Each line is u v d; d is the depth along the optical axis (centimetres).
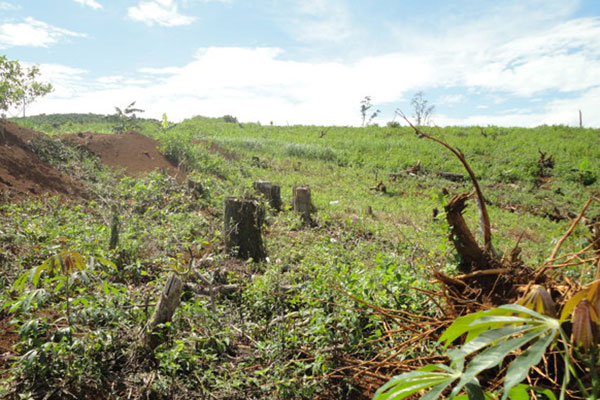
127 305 382
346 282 408
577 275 311
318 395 304
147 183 862
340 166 1873
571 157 2134
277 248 646
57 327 335
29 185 768
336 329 351
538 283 269
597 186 1648
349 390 296
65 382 280
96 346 311
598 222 263
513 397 121
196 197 878
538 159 2011
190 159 1227
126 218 650
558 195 1570
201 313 379
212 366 327
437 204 1202
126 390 292
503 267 304
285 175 1449
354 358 336
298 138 2731
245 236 593
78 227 576
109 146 1113
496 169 1875
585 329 97
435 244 621
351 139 2739
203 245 606
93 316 307
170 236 576
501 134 2941
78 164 946
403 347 294
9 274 415
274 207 921
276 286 445
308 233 753
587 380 193
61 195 790
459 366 109
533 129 3094
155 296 414
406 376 115
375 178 1616
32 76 1087
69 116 3338
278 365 324
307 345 355
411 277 391
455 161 1991
